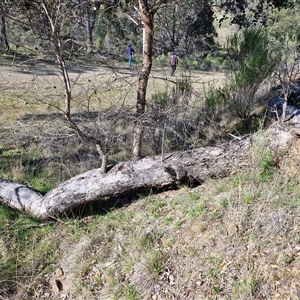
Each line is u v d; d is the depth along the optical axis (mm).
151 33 4043
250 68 5781
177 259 3150
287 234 2887
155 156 4148
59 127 4199
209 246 3102
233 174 3895
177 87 5992
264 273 2686
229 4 4938
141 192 4223
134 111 4867
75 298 3244
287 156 3730
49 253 3777
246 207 3242
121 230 3754
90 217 4129
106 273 3328
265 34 5988
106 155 3998
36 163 5613
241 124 5883
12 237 3949
